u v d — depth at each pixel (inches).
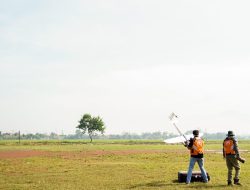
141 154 1663.4
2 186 702.5
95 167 1051.3
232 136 709.9
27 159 1362.0
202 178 754.2
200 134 747.4
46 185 714.8
